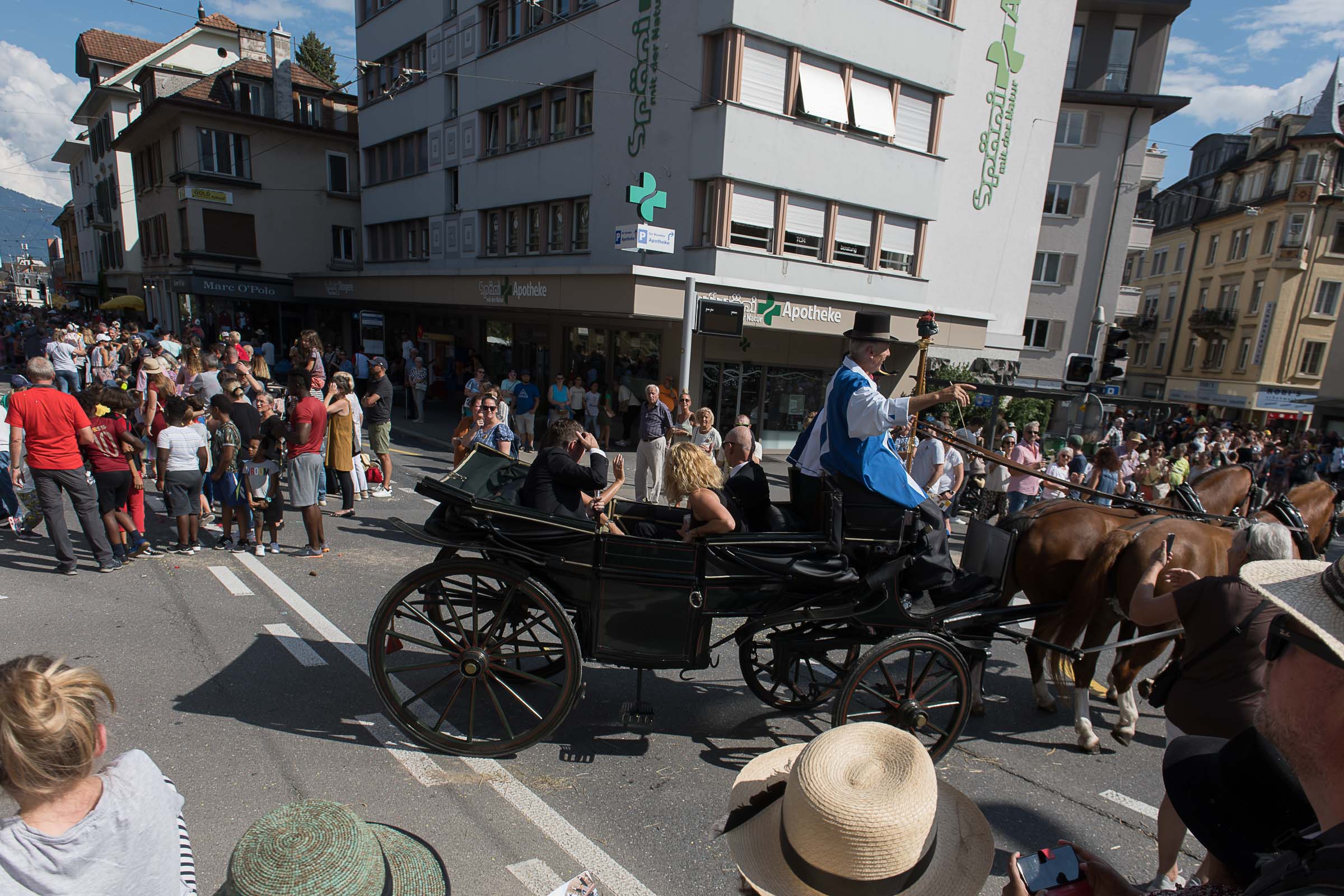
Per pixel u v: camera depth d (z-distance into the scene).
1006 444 11.23
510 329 22.14
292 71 29.09
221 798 3.51
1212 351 35.72
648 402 10.14
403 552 7.64
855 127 16.41
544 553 3.94
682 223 15.84
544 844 3.38
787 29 14.99
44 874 1.58
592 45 17.41
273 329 29.73
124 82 34.69
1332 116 30.86
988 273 21.34
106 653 4.92
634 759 4.15
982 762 4.45
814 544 3.89
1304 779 1.16
